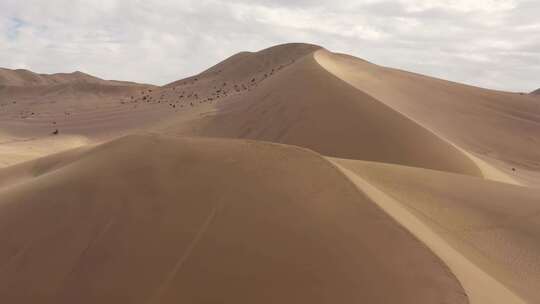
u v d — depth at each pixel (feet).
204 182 30.48
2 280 25.43
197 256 25.21
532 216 42.86
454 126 141.38
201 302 22.77
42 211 29.99
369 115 94.02
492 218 41.68
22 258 26.63
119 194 30.04
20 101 364.99
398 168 48.62
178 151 34.30
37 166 53.21
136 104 250.98
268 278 23.79
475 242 37.09
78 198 30.37
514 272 33.71
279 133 99.66
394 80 167.22
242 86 255.70
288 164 32.78
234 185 30.17
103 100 321.11
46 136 165.27
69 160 50.34
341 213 28.37
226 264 24.63
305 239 26.14
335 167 32.89
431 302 22.57
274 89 126.00
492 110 164.66
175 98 257.96
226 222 27.32
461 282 24.48
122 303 23.15
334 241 26.12
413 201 40.98
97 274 24.89
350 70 163.43
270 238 26.17
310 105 103.71
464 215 40.96
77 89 392.47
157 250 25.77
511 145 139.64
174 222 27.50
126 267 25.02
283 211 28.17
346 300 22.61
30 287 24.80
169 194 29.60
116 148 36.24
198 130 130.72
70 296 24.00
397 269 24.59
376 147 84.28
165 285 23.75
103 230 27.53
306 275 23.91
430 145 83.15
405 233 27.32
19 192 33.45
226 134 117.29
